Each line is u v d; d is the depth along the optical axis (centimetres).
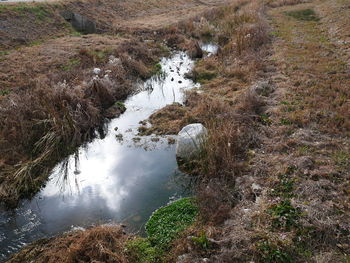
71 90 940
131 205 626
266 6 2139
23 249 536
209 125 758
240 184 598
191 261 450
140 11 2150
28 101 852
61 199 659
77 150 816
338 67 1037
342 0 1898
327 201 508
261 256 436
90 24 1717
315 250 440
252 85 1004
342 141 675
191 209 578
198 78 1225
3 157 721
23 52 1264
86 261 480
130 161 773
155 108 1044
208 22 1902
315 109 802
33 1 1706
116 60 1244
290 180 573
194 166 704
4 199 640
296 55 1191
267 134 739
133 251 499
